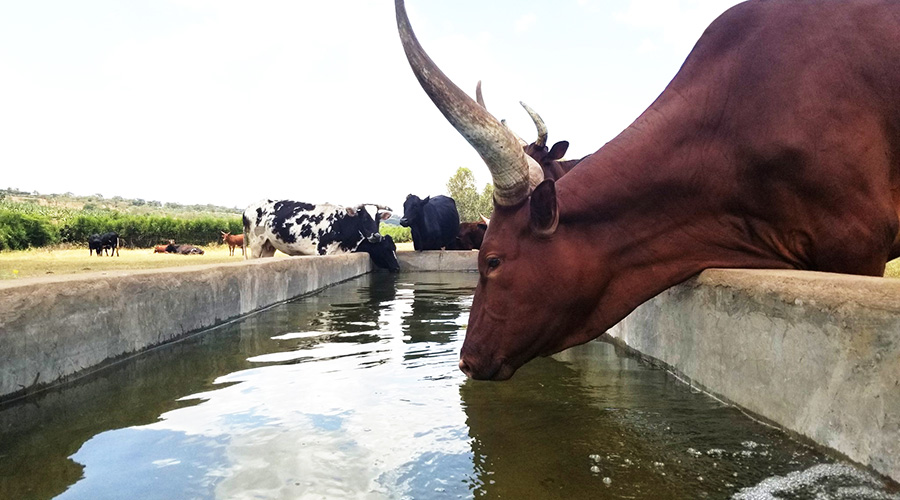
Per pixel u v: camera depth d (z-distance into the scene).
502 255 2.95
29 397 3.12
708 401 3.12
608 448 2.45
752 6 3.38
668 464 2.28
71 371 3.49
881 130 2.97
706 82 3.24
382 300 7.77
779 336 2.59
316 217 14.27
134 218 36.25
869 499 1.90
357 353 4.32
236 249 33.62
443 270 15.12
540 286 2.92
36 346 3.20
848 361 2.15
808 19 3.16
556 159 7.77
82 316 3.60
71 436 2.56
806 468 2.17
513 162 2.82
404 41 2.68
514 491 2.04
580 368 3.93
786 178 2.95
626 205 3.06
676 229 3.14
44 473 2.16
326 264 9.78
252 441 2.51
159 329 4.54
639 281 3.13
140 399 3.12
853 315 2.12
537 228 2.87
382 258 14.47
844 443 2.16
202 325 5.26
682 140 3.14
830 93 2.95
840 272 2.96
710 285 3.21
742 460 2.29
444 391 3.32
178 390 3.30
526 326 2.94
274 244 14.55
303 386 3.41
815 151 2.88
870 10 3.12
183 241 38.00
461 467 2.25
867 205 2.87
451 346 4.57
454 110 2.71
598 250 3.02
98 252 22.70
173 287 4.76
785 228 3.05
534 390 3.36
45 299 3.28
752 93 3.07
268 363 3.98
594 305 3.08
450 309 6.83
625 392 3.32
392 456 2.36
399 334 5.12
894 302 1.95
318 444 2.48
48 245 30.61
